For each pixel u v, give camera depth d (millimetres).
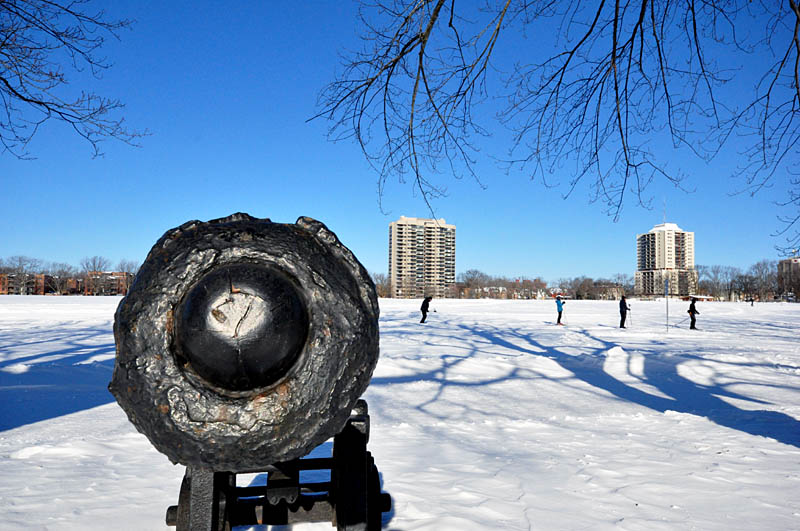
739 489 4230
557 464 4852
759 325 28094
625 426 6469
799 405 8000
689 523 3566
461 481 4332
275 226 1897
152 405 1635
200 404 1628
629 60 5336
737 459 5062
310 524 3535
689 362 11609
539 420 6832
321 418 1719
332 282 1806
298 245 1835
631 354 12641
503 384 9484
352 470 2564
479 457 5059
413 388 8922
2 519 3471
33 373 9594
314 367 1711
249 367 1643
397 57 5234
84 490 4074
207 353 1624
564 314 38125
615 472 4625
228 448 1648
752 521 3611
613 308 49688
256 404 1650
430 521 3520
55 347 14578
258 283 1680
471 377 10023
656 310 47562
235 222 1893
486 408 7594
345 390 1767
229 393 1667
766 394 8969
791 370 11156
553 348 15578
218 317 1612
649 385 9688
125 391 1661
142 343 1653
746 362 12102
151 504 3811
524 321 29516
